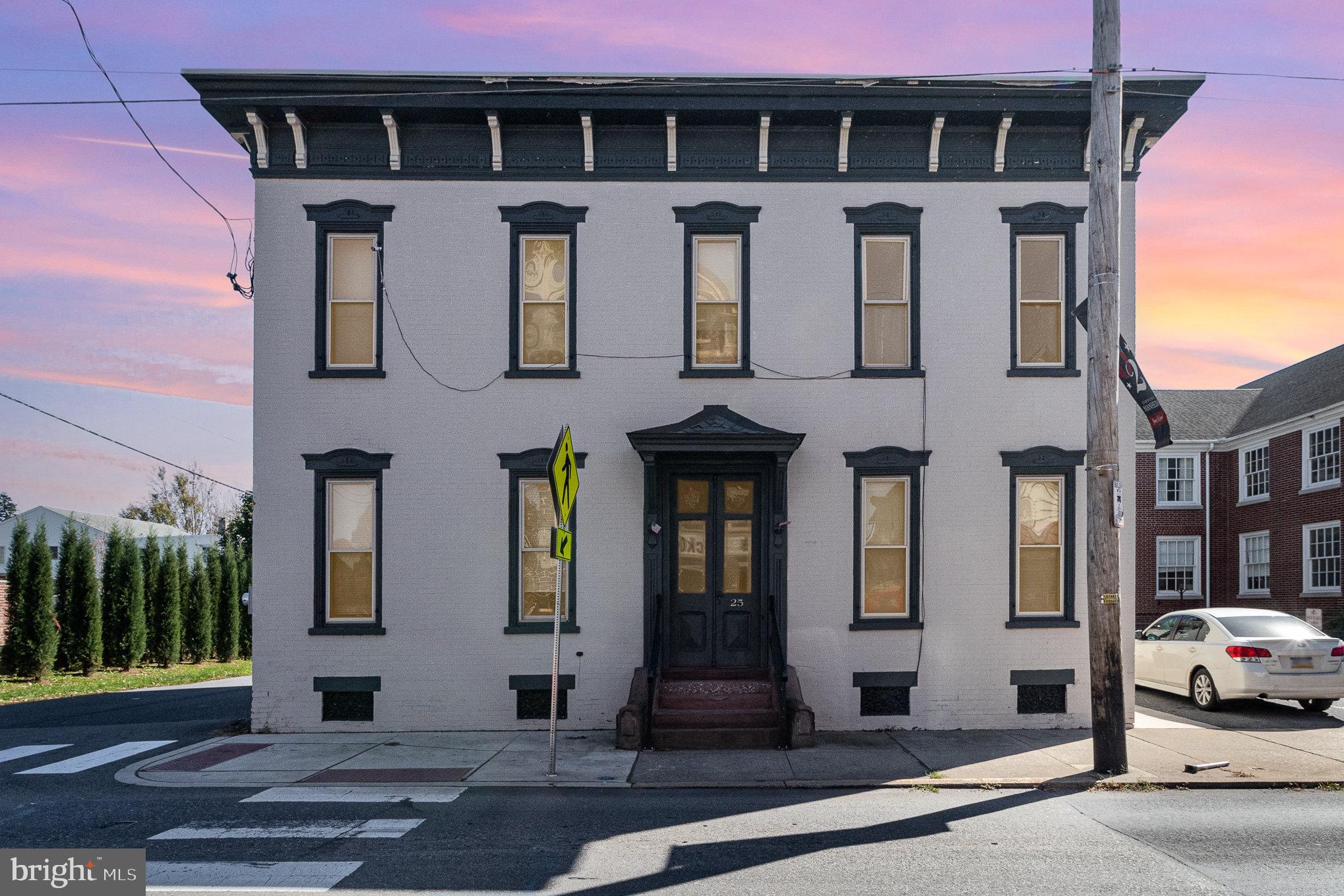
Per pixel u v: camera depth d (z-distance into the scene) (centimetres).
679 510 1375
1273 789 975
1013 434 1355
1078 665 1337
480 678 1320
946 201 1370
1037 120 1355
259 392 1341
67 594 2500
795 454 1348
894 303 1377
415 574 1329
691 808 899
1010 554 1345
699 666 1348
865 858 731
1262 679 1375
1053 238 1381
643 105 1328
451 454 1341
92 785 1009
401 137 1358
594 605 1332
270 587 1326
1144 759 1095
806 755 1141
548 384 1348
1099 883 665
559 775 1041
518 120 1351
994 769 1062
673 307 1358
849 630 1330
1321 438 2733
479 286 1355
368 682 1315
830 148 1371
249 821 841
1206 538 3159
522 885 662
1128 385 1330
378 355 1352
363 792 966
